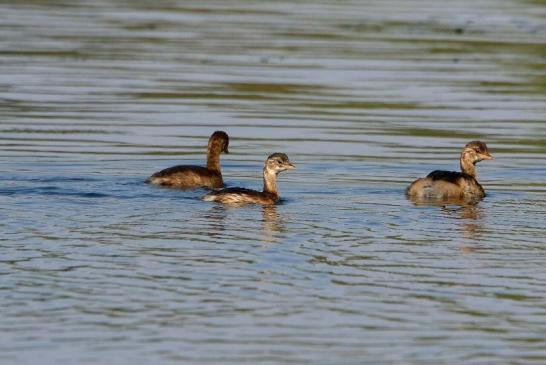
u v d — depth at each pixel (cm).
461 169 2222
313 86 3200
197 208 1895
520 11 4822
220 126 2705
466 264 1570
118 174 2177
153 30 4125
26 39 3847
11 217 1780
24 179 2084
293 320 1326
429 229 1775
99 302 1369
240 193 1941
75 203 1902
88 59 3531
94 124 2673
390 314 1355
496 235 1742
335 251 1620
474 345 1264
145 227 1738
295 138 2589
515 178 2244
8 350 1222
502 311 1374
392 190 2097
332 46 3853
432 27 4312
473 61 3628
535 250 1650
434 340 1277
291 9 4778
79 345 1239
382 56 3684
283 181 2162
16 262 1522
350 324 1319
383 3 5044
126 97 3009
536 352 1246
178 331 1284
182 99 3000
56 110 2819
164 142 2517
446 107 2962
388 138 2597
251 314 1343
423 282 1481
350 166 2309
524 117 2861
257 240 1670
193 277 1473
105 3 4841
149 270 1499
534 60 3669
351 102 3002
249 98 3034
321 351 1238
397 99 3048
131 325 1299
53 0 4875
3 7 4594
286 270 1519
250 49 3762
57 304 1359
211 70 3394
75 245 1616
